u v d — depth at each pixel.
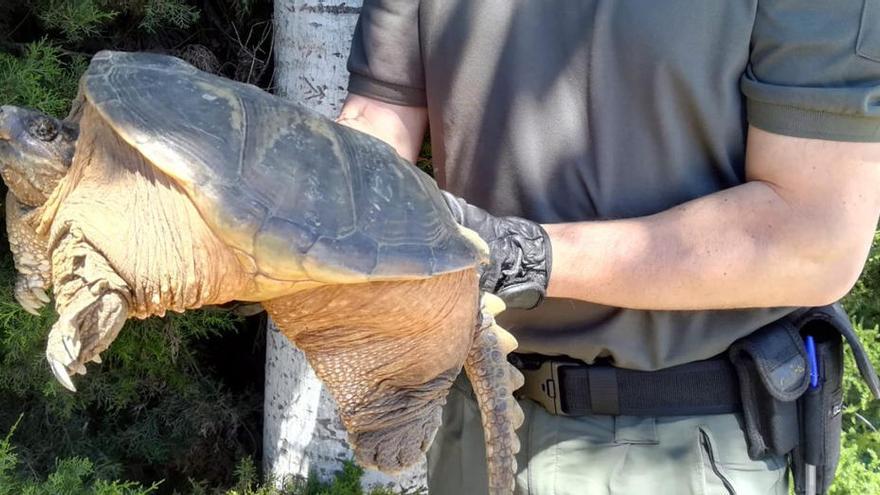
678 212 1.73
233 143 1.42
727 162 1.79
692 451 1.88
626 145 1.80
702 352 1.86
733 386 1.88
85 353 1.42
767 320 1.86
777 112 1.66
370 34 2.01
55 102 2.56
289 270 1.40
